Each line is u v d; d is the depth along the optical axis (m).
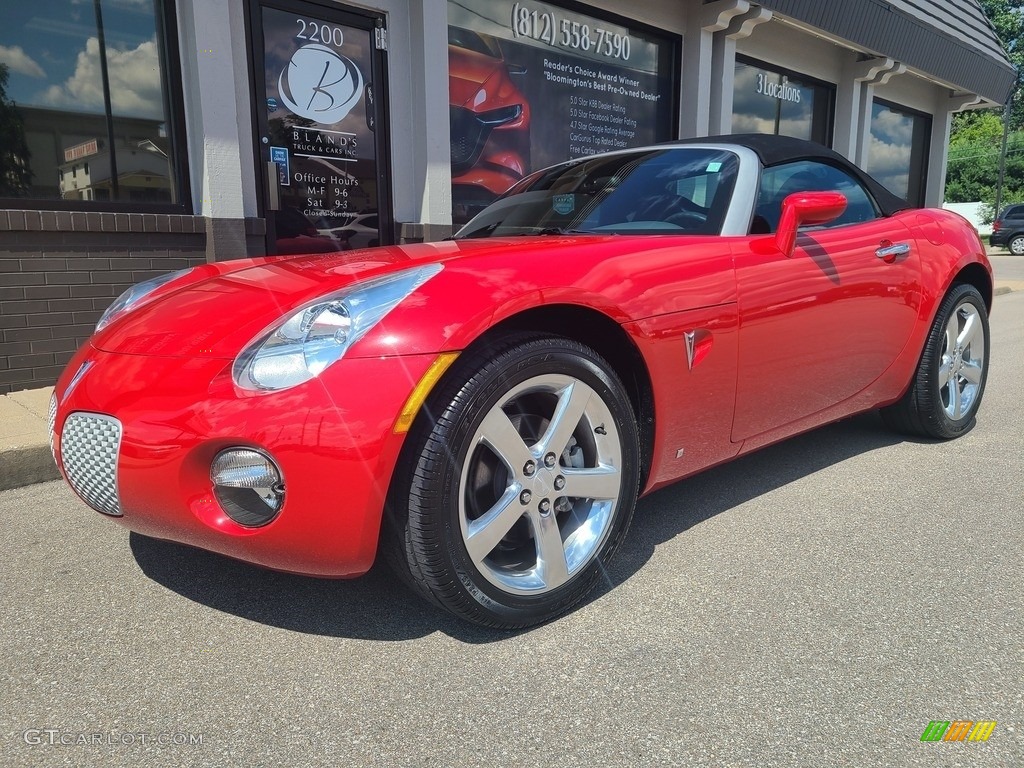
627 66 7.61
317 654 1.82
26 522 2.69
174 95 4.68
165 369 1.79
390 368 1.64
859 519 2.61
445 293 1.75
